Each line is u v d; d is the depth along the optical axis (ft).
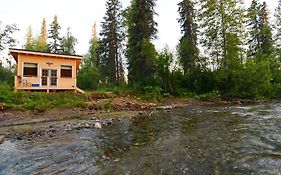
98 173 20.71
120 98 81.25
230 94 99.50
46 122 46.50
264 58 119.96
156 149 27.43
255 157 23.32
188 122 44.78
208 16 104.73
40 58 76.64
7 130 39.09
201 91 105.09
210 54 108.68
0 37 160.15
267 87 98.73
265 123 40.57
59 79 79.00
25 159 24.54
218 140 30.35
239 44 102.47
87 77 155.84
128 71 115.55
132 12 114.21
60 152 26.91
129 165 22.43
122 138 33.35
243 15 102.32
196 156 24.38
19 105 57.52
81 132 37.50
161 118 50.80
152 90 92.12
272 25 149.07
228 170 20.47
